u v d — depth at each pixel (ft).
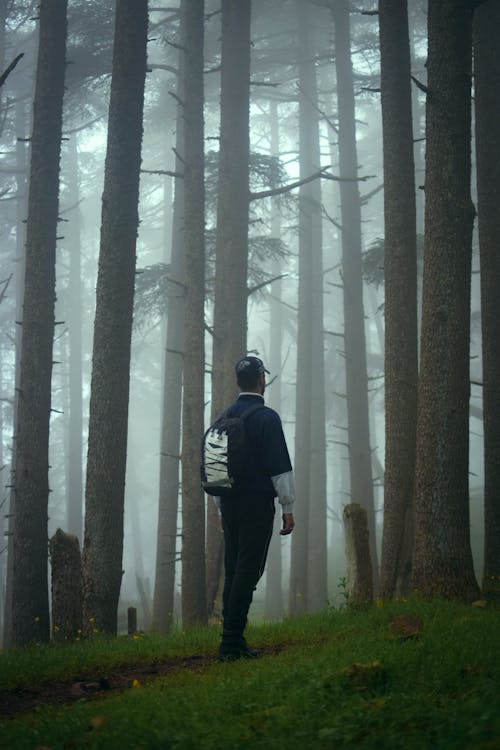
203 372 52.37
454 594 32.42
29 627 44.06
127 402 41.81
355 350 76.74
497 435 44.27
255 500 19.63
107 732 12.74
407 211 44.42
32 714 15.94
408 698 13.62
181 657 22.68
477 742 10.35
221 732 12.25
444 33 34.83
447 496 33.14
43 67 48.47
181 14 75.25
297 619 29.45
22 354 46.78
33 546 44.91
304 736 12.07
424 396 33.99
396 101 44.96
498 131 46.32
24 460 45.68
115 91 42.98
